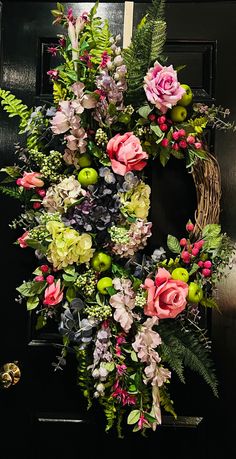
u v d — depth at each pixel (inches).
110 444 59.1
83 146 52.8
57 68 54.3
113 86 51.8
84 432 59.6
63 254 51.3
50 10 62.9
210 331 59.2
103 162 53.1
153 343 51.4
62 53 55.9
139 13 62.1
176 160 60.0
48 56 62.6
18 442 59.8
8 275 60.7
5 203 61.1
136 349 51.0
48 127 54.8
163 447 58.8
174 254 59.0
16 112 55.6
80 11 62.6
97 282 52.9
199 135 55.6
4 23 62.9
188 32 61.7
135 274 53.3
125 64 53.1
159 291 51.6
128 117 53.1
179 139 53.8
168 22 61.9
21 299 56.8
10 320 60.6
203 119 53.9
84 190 52.6
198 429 58.8
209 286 56.6
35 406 59.9
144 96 54.1
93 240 53.1
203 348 54.9
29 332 60.4
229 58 61.4
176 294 51.7
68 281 53.0
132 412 51.4
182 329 54.1
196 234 54.4
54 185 53.7
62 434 59.7
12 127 61.9
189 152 53.9
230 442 58.5
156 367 51.7
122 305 51.2
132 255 53.6
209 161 55.1
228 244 54.7
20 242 55.4
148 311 52.1
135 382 51.8
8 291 60.6
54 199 53.0
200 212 54.7
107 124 52.7
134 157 52.5
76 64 53.6
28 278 60.5
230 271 59.5
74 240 51.4
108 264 52.9
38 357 60.2
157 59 54.4
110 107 51.8
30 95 62.0
